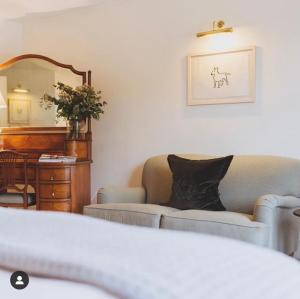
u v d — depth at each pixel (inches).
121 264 24.8
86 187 149.5
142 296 22.1
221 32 128.6
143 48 147.4
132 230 33.8
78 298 24.3
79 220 36.6
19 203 135.6
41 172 136.4
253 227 88.0
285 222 103.2
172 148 142.0
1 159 139.3
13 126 165.5
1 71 165.9
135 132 149.9
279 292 24.9
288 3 120.0
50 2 154.5
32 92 162.9
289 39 120.1
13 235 30.2
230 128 130.6
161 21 143.2
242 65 127.4
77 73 157.3
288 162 113.3
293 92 119.9
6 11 163.8
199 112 136.3
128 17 150.3
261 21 124.3
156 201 131.6
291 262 31.8
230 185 117.4
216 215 95.5
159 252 27.5
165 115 143.3
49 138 159.2
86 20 160.4
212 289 23.1
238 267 27.4
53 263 25.4
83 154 150.1
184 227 96.2
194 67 136.1
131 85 150.4
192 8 136.6
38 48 172.7
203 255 28.2
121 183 153.1
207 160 116.9
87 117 150.3
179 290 22.4
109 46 155.2
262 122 125.0
